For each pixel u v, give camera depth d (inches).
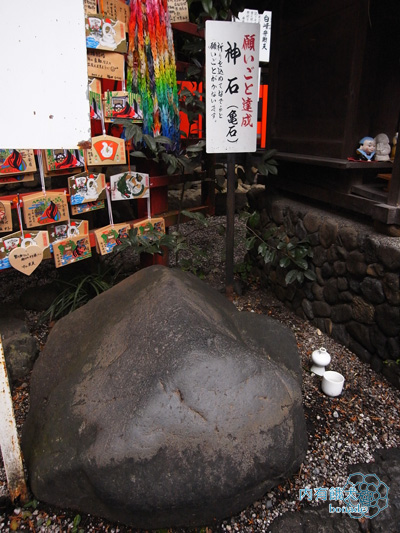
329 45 107.5
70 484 57.9
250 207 158.4
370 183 108.3
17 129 51.6
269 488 63.0
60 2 50.1
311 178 122.2
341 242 104.7
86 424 59.0
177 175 127.9
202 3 113.7
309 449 77.3
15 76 49.9
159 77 109.4
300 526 63.3
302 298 125.1
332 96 108.7
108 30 93.6
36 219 94.0
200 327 65.6
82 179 100.0
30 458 65.3
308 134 122.3
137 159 126.1
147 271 84.5
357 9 95.3
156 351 62.8
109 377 62.8
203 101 136.1
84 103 55.4
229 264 131.5
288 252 119.6
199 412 57.3
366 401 90.6
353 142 103.8
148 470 55.1
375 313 96.5
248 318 91.1
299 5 118.6
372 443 79.3
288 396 63.7
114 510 58.1
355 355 106.0
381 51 101.3
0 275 152.7
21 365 95.6
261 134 223.0
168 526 60.9
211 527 62.6
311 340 113.3
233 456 57.1
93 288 124.6
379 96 106.8
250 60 106.6
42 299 124.0
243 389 60.2
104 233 109.4
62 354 77.2
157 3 104.3
